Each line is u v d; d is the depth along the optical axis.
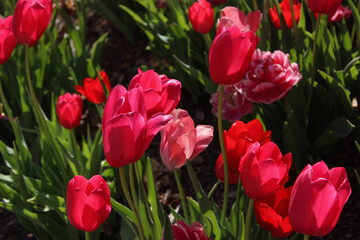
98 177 0.96
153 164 1.72
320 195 0.88
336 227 1.40
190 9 1.42
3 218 1.69
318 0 1.29
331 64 1.46
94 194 0.93
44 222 1.41
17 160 1.40
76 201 0.94
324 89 1.45
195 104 1.90
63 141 1.53
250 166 0.93
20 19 1.21
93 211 0.94
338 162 1.53
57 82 2.03
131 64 2.32
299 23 1.45
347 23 2.03
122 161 0.90
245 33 1.01
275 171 0.93
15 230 1.63
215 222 1.09
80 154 1.47
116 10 2.45
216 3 1.54
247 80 1.31
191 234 1.03
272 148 0.94
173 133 1.02
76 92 2.02
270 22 1.50
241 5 1.72
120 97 0.90
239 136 1.03
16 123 1.57
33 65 1.94
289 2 1.45
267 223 0.99
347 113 1.43
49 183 1.51
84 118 2.08
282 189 1.00
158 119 0.90
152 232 1.09
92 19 2.75
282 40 1.48
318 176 0.91
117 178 1.48
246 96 1.31
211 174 1.64
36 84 1.91
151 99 0.93
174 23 1.86
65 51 2.02
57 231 1.42
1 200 1.42
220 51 0.97
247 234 1.00
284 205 1.01
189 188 1.62
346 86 1.46
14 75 1.85
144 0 1.95
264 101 1.30
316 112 1.52
